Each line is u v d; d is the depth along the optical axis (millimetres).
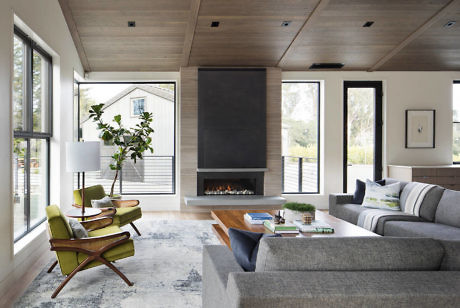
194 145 6242
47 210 2973
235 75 6258
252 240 1912
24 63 3779
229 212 4371
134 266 3504
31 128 3965
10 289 2955
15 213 3574
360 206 4879
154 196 6492
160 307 2611
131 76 6391
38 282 3104
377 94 6629
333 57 6094
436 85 6648
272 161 6363
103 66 6207
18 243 3516
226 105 6250
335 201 5172
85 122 7098
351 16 4992
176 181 6574
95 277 3213
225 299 1596
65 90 5008
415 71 6633
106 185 7113
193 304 2662
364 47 5801
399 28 5305
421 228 3695
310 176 6777
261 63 6250
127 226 5199
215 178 6336
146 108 7152
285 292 1318
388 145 6605
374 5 4777
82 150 3646
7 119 3066
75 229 3023
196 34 5320
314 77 6547
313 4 4680
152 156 6934
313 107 6773
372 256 1504
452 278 1453
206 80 6211
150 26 5199
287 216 3713
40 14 3906
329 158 6586
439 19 5090
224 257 2070
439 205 4035
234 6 4684
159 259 3719
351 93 6633
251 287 1334
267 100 6348
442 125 6672
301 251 1487
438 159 6668
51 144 4703
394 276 1448
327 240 1551
